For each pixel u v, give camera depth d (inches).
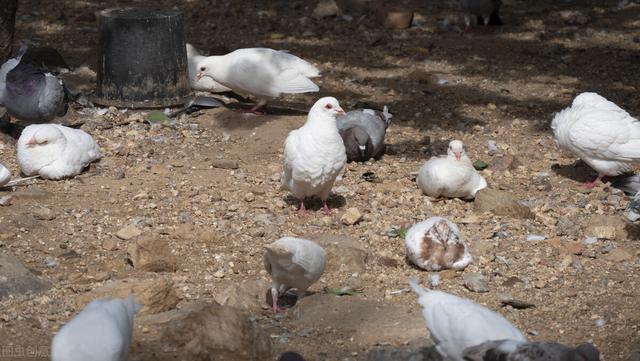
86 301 354.0
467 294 380.2
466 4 793.6
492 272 399.2
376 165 533.0
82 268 394.0
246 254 412.5
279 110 615.8
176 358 317.4
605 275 398.6
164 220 443.2
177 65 599.8
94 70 688.4
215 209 459.8
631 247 427.5
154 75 593.6
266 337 325.4
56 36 764.6
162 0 871.7
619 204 479.5
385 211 465.4
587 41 789.2
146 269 393.4
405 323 347.6
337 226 443.5
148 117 585.6
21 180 482.6
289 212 460.8
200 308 353.4
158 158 531.5
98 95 605.6
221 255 410.0
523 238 432.8
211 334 320.2
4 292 362.3
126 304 296.8
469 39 787.4
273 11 848.9
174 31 594.9
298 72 579.8
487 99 657.6
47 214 440.5
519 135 593.0
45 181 488.1
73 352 269.7
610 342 342.0
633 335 347.6
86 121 580.7
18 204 454.3
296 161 438.3
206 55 725.9
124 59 590.9
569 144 501.0
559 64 735.1
